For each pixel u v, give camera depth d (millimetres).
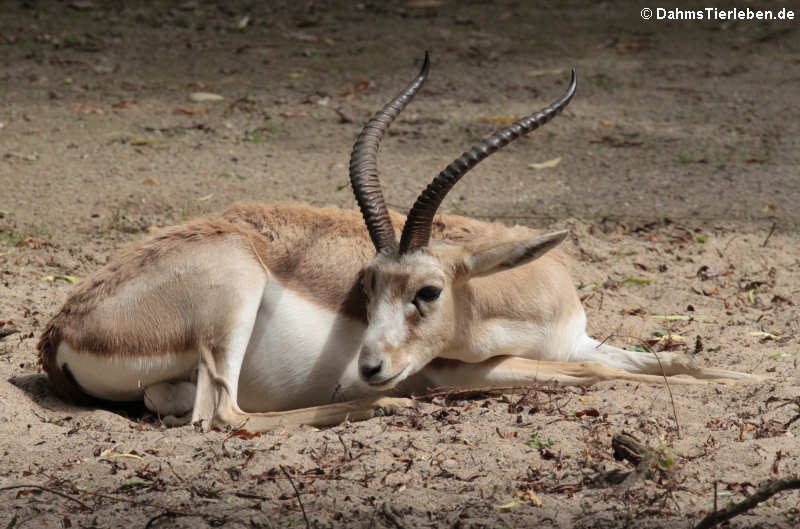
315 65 25297
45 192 16797
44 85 23141
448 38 28062
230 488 7977
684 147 19531
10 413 9680
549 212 16219
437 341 9680
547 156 19141
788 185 17297
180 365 10023
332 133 20266
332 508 7562
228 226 10234
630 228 15570
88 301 10109
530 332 10406
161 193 16812
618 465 8211
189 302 9906
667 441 8570
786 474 7930
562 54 26609
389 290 9477
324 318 10117
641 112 21906
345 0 32062
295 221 10516
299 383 10156
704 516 7262
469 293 10008
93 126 20375
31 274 13828
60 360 10172
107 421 9602
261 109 21688
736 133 20391
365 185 9875
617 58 26281
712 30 29062
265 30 28719
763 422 8977
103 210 16109
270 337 10062
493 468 8203
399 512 7457
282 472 8203
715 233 15328
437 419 9414
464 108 21984
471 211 16234
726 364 11016
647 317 12617
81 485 8039
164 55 26078
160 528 7309
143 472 8258
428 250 9648
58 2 30484
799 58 26250
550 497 7684
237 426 9641
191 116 21203
